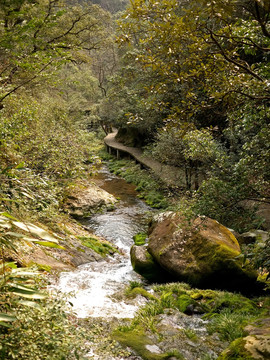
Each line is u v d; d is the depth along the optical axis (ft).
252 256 12.76
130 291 20.07
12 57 17.12
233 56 9.98
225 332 14.85
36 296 5.79
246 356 10.31
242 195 17.92
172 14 8.73
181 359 12.60
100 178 66.33
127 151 79.00
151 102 11.96
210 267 21.07
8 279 5.86
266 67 13.87
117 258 28.22
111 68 128.26
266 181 17.75
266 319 14.92
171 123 11.36
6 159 19.61
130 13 8.84
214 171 25.72
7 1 13.01
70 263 23.22
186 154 32.27
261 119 16.24
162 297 19.45
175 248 23.66
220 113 11.88
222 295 19.20
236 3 6.79
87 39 45.34
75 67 122.31
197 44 9.18
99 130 123.95
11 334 6.24
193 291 20.49
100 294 19.07
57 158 24.75
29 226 5.09
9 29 14.71
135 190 55.93
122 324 15.17
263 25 6.65
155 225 30.40
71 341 6.91
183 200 25.90
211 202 18.78
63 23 41.57
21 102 28.84
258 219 23.13
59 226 27.48
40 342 6.34
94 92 127.95
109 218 40.86
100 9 43.62
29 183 8.25
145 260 24.90
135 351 12.84
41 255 20.97
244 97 12.61
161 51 9.57
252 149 19.02
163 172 52.75
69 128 36.47
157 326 15.56
